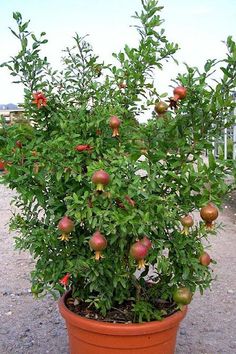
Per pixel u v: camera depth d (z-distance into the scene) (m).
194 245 2.66
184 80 2.39
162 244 2.51
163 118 2.48
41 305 4.32
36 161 2.47
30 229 2.85
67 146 2.49
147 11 2.78
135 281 2.75
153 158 2.47
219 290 4.62
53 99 2.81
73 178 2.59
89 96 2.90
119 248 2.56
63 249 2.71
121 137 2.65
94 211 2.33
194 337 3.72
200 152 2.54
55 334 3.77
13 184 2.52
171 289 2.78
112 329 2.53
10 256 5.74
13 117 2.84
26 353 3.46
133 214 2.28
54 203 2.66
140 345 2.58
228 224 7.06
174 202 2.42
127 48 2.81
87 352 2.67
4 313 4.16
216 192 2.36
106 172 2.22
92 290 2.76
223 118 2.46
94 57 2.90
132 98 2.81
